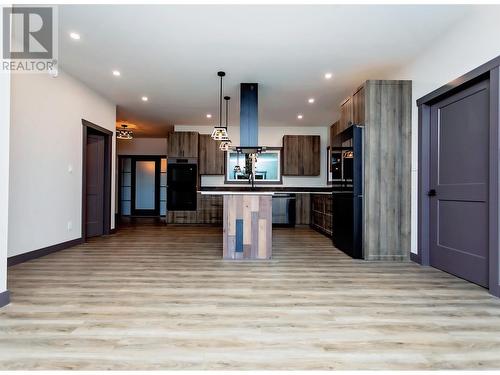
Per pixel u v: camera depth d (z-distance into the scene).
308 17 2.79
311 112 6.20
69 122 4.27
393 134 3.74
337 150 4.46
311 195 7.02
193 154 7.17
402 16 2.77
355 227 3.79
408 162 3.73
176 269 3.21
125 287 2.59
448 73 3.02
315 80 4.43
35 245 3.63
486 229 2.62
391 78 4.21
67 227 4.28
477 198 2.72
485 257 2.63
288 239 5.23
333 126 5.70
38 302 2.22
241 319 1.97
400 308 2.17
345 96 5.17
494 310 2.14
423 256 3.45
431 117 3.43
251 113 4.54
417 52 3.51
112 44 3.34
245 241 3.73
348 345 1.66
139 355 1.54
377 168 3.74
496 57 2.42
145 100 5.47
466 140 2.87
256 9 2.67
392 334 1.78
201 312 2.08
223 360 1.50
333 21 2.86
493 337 1.75
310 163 7.25
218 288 2.59
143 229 6.46
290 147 7.25
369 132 3.73
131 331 1.79
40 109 3.67
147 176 9.30
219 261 3.59
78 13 2.74
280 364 1.48
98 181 5.41
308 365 1.47
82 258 3.68
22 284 2.64
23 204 3.42
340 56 3.63
